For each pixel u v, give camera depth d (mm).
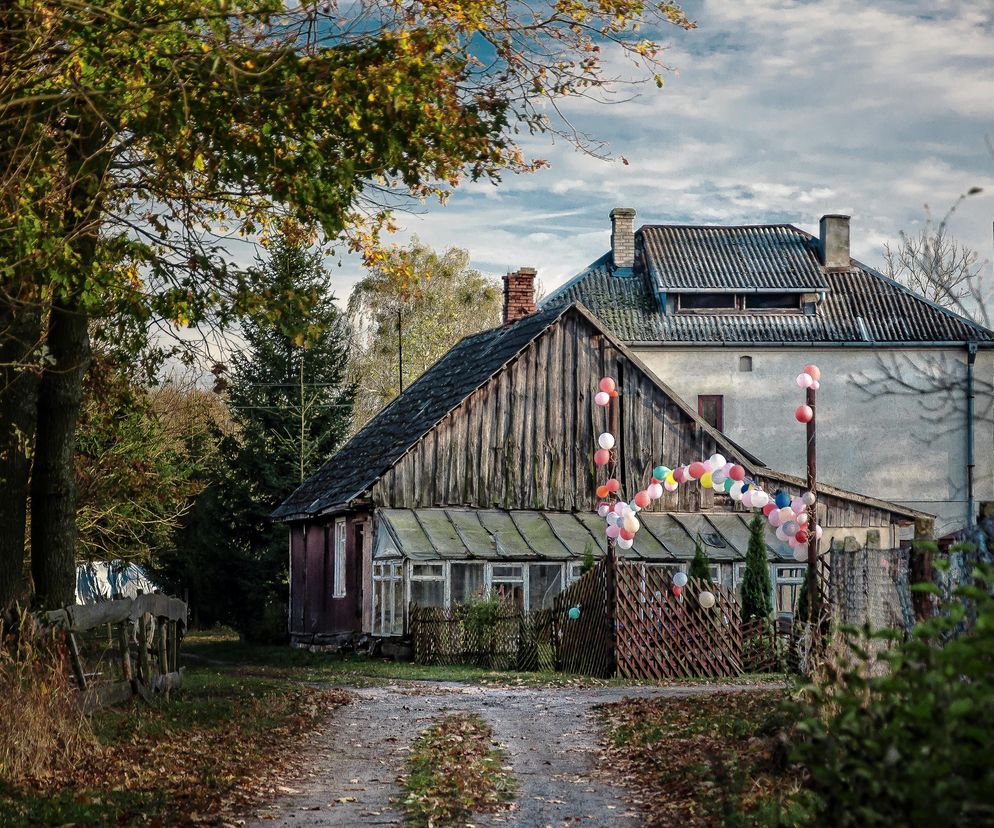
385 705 19188
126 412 20891
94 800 10422
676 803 10516
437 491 35438
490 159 15680
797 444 50406
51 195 14242
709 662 26094
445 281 70250
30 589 17906
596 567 26625
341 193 15555
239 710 16750
